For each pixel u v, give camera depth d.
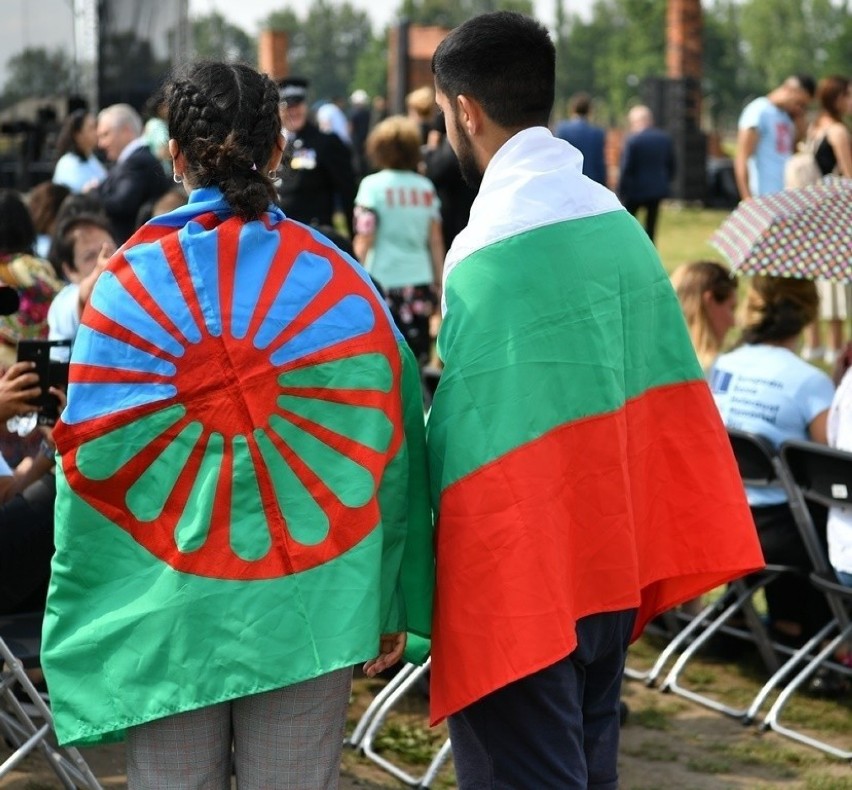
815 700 5.90
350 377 3.03
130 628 2.98
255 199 3.04
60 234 6.17
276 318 3.00
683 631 6.23
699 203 29.25
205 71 3.10
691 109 29.06
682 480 3.47
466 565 3.15
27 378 4.13
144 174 10.15
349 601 3.00
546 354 3.20
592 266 3.28
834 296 11.63
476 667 3.14
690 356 3.49
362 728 5.34
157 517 3.00
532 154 3.32
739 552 3.48
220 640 2.97
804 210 5.89
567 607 3.18
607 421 3.27
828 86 11.56
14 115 17.05
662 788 5.00
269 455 2.99
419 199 9.93
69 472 3.01
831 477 5.36
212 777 3.11
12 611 4.78
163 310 2.99
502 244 3.25
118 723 2.98
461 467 3.17
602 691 3.54
